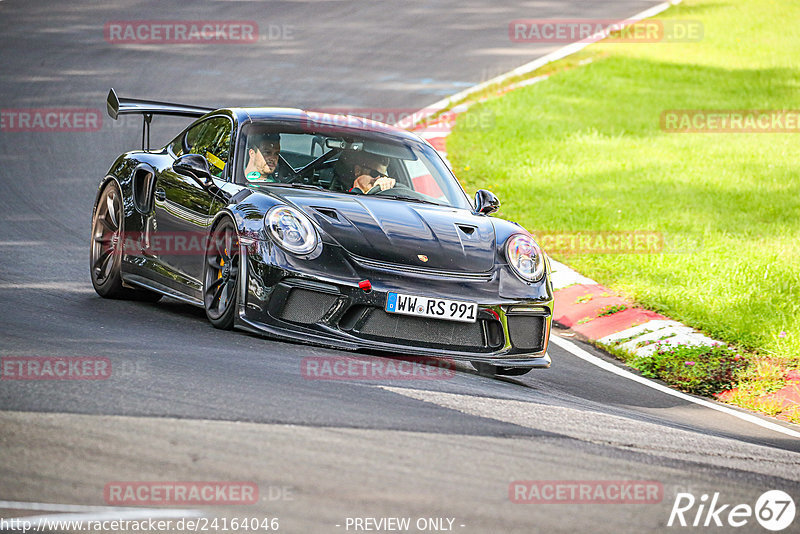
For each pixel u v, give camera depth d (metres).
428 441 15.29
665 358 27.64
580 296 33.44
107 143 49.75
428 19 88.56
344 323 20.88
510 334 22.02
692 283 34.56
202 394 16.34
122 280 26.45
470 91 66.12
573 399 21.55
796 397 25.02
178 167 23.47
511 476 14.20
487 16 90.81
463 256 22.12
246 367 18.56
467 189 46.72
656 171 51.28
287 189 23.38
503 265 22.50
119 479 12.62
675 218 43.19
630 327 30.42
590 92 68.06
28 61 65.69
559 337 30.42
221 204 22.86
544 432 16.94
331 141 25.48
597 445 16.64
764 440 20.48
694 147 56.41
